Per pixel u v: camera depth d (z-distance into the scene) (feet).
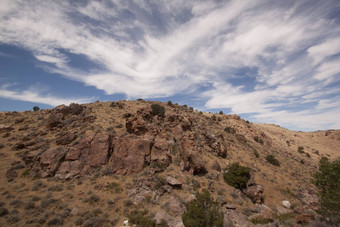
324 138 373.20
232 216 61.05
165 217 52.49
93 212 53.06
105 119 135.33
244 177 84.23
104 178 73.46
